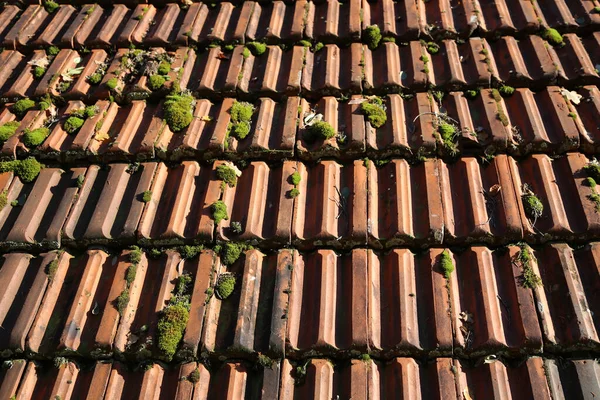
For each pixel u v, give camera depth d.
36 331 2.36
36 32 3.61
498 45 3.29
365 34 3.36
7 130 3.02
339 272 2.50
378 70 3.22
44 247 2.62
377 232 2.56
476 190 2.65
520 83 3.06
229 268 2.54
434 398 2.15
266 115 3.04
